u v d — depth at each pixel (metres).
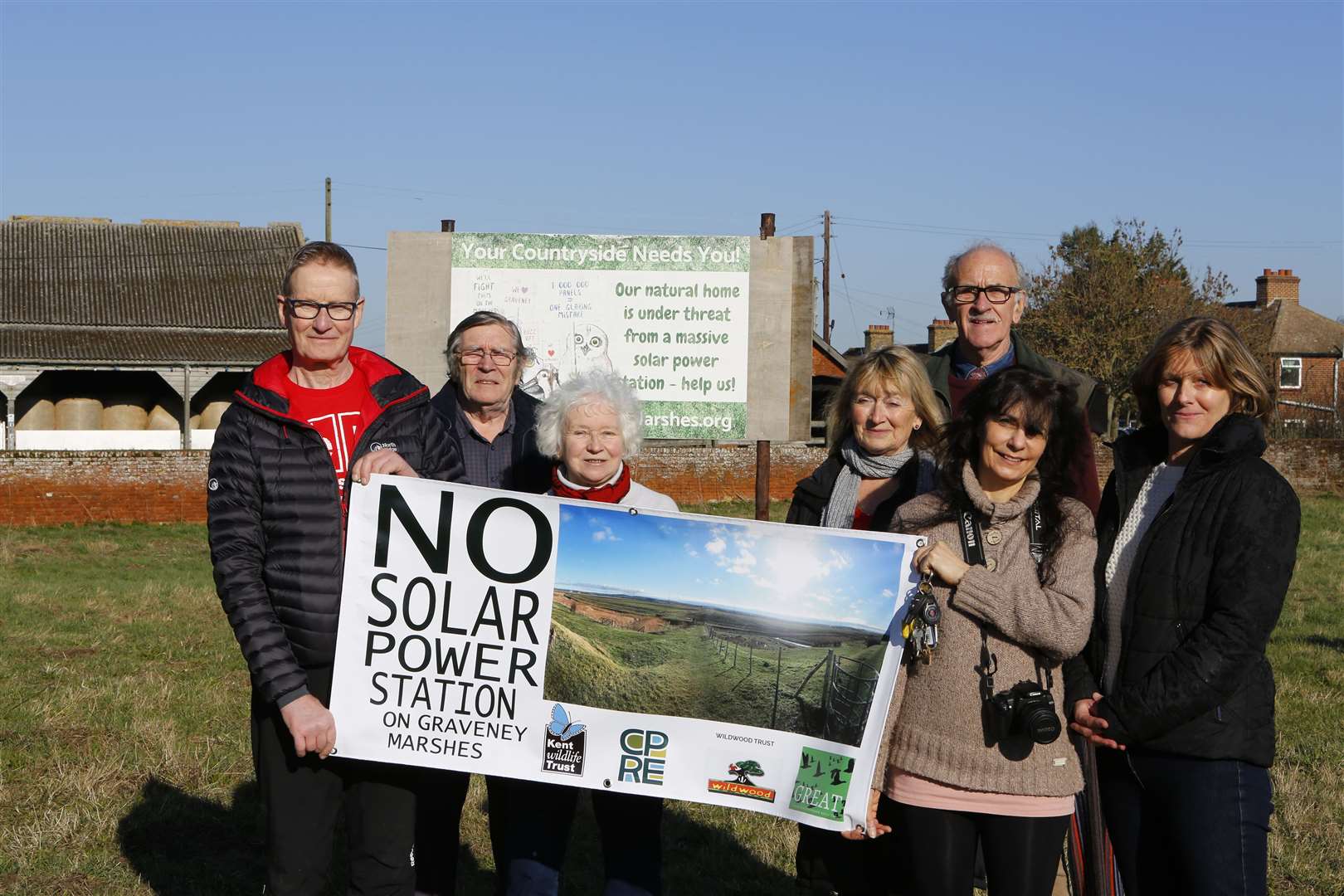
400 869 4.09
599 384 4.25
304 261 3.92
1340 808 6.36
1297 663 10.41
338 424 4.05
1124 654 3.65
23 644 10.24
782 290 9.20
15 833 5.54
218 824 5.92
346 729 3.98
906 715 3.69
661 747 4.02
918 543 3.79
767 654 3.93
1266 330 51.69
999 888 3.53
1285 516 3.48
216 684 8.79
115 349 36.66
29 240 42.66
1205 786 3.52
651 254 9.16
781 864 5.77
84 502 24.94
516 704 4.06
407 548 4.04
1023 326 46.16
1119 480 3.87
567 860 5.77
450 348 5.11
